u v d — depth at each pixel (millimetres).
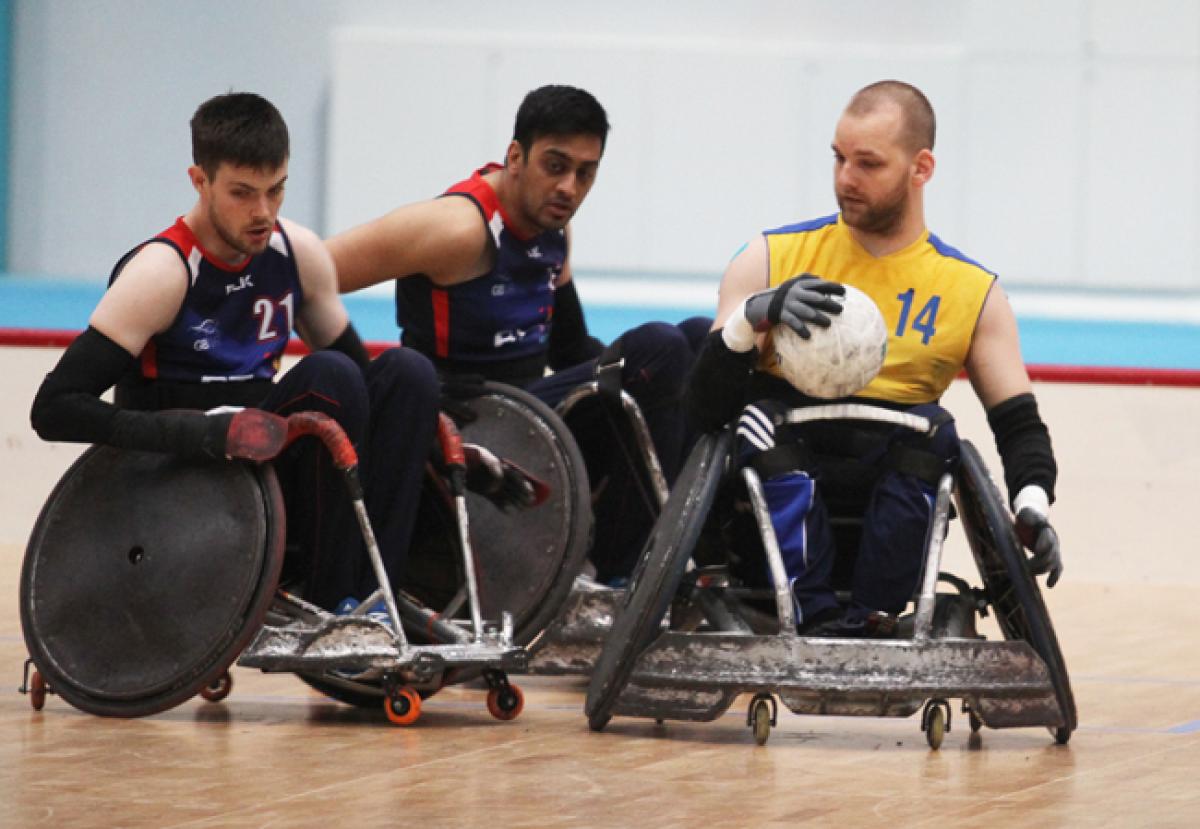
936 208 41969
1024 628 9789
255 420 9453
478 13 43312
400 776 8391
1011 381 10242
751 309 9531
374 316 36594
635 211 42250
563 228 12602
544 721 10180
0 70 42688
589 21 43281
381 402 10266
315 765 8625
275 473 9773
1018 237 42000
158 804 7660
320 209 43281
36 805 7605
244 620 9414
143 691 9523
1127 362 31562
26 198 43625
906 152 10023
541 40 41438
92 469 9789
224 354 10195
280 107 43156
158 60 43250
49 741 9102
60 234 43719
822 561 9812
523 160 11930
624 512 12094
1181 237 42031
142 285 9820
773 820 7578
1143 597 16766
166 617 9531
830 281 9570
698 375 9750
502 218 12117
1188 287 42125
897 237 10281
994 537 9609
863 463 9977
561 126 11781
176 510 9586
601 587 11664
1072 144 41750
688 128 41938
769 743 9594
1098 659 13102
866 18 42812
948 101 41594
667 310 39531
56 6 43094
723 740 9633
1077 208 41938
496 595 11141
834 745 9578
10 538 18891
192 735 9375
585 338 13492
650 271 42438
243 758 8766
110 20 43094
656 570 9570
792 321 9398
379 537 10242
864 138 9969
